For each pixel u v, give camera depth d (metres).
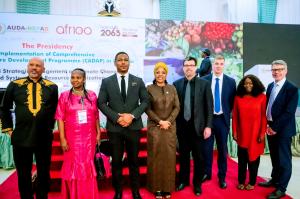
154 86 3.22
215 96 3.58
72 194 2.71
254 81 3.37
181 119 3.35
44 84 2.77
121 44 5.88
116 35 5.86
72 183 2.71
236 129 3.53
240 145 3.45
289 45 6.62
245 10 7.71
